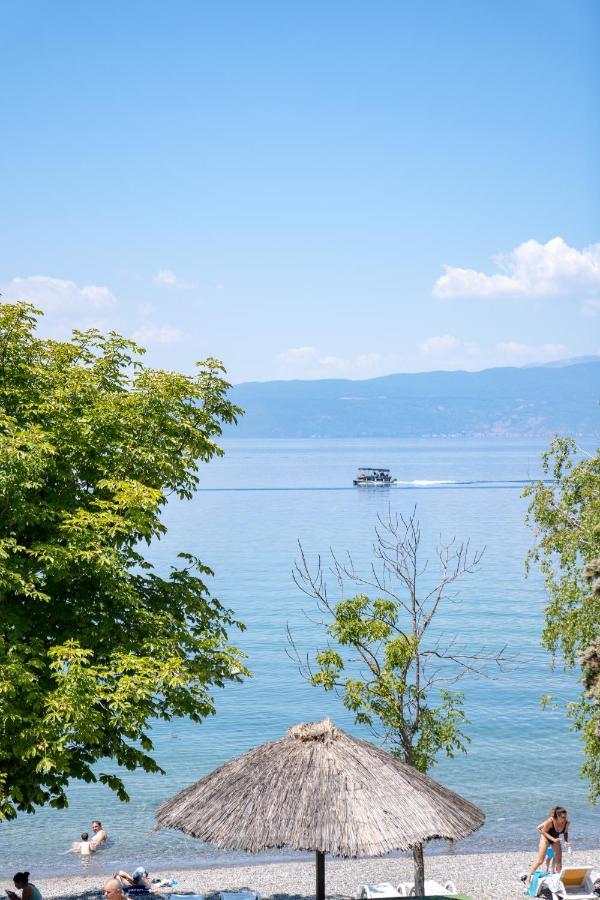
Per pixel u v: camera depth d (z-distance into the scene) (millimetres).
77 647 17156
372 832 11023
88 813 32656
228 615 22203
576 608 21500
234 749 40156
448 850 28703
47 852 28906
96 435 19188
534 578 91688
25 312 19812
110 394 20375
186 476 21156
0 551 16406
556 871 22672
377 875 26328
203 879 26094
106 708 18172
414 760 19828
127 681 16750
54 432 18562
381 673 20266
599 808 32688
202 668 19703
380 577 91375
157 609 20172
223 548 117938
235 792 11734
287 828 11117
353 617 20609
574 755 39125
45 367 20688
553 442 22812
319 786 11531
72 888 25375
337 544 120062
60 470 18703
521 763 38031
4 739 16062
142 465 19984
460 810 11922
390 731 20703
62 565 16969
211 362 22078
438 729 19984
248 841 11070
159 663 17609
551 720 44500
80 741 16750
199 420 21609
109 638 18359
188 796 12172
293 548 116625
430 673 54000
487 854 27891
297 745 12219
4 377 19578
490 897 23125
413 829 11164
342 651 58531
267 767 11969
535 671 54438
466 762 38188
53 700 15914
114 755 18453
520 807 32844
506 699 48406
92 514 18031
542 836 22969
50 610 18625
